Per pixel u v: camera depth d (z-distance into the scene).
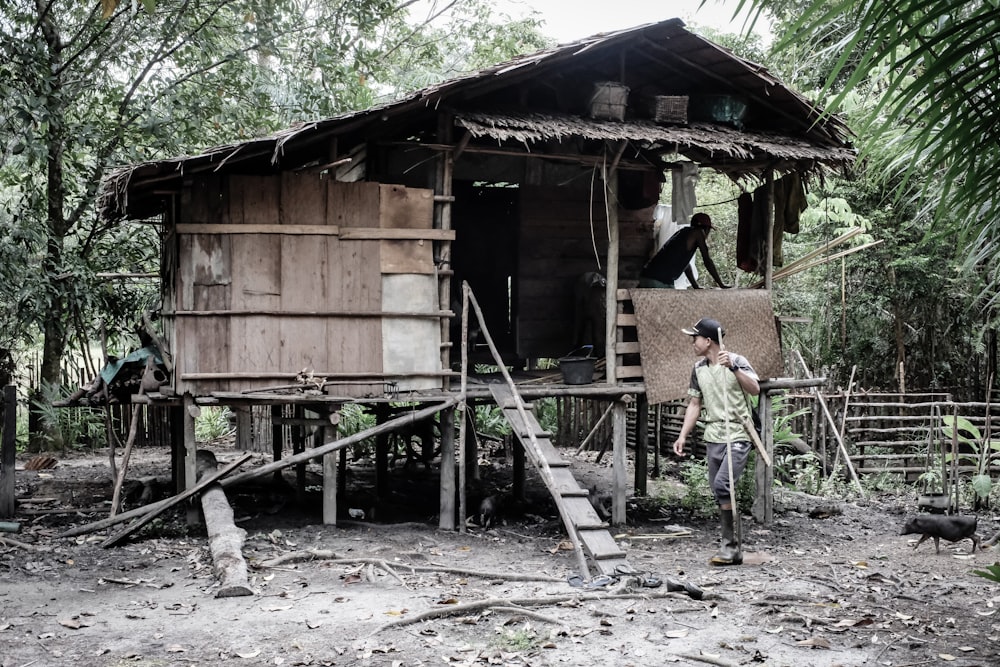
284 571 7.14
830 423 12.05
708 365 7.89
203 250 8.56
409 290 9.02
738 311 10.03
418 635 5.54
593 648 5.38
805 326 16.12
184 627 5.68
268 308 8.68
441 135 9.04
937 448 12.10
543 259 11.01
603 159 9.59
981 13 2.92
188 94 14.62
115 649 5.28
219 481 8.66
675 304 9.77
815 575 7.31
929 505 8.52
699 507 10.38
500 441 14.84
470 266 12.23
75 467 13.09
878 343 15.20
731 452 7.75
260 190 8.66
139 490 10.43
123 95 14.92
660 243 11.56
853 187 14.26
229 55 14.60
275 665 5.02
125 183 8.10
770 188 10.27
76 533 8.22
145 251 15.27
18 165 14.77
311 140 8.59
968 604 6.49
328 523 8.82
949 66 2.79
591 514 7.69
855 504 10.88
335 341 8.84
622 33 9.13
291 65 15.69
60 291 13.96
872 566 7.76
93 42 14.08
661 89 10.30
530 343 10.98
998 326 12.36
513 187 12.30
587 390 9.39
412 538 8.51
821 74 12.48
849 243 14.38
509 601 6.14
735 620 5.97
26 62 13.02
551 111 9.55
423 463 13.30
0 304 14.38
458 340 10.62
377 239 8.94
